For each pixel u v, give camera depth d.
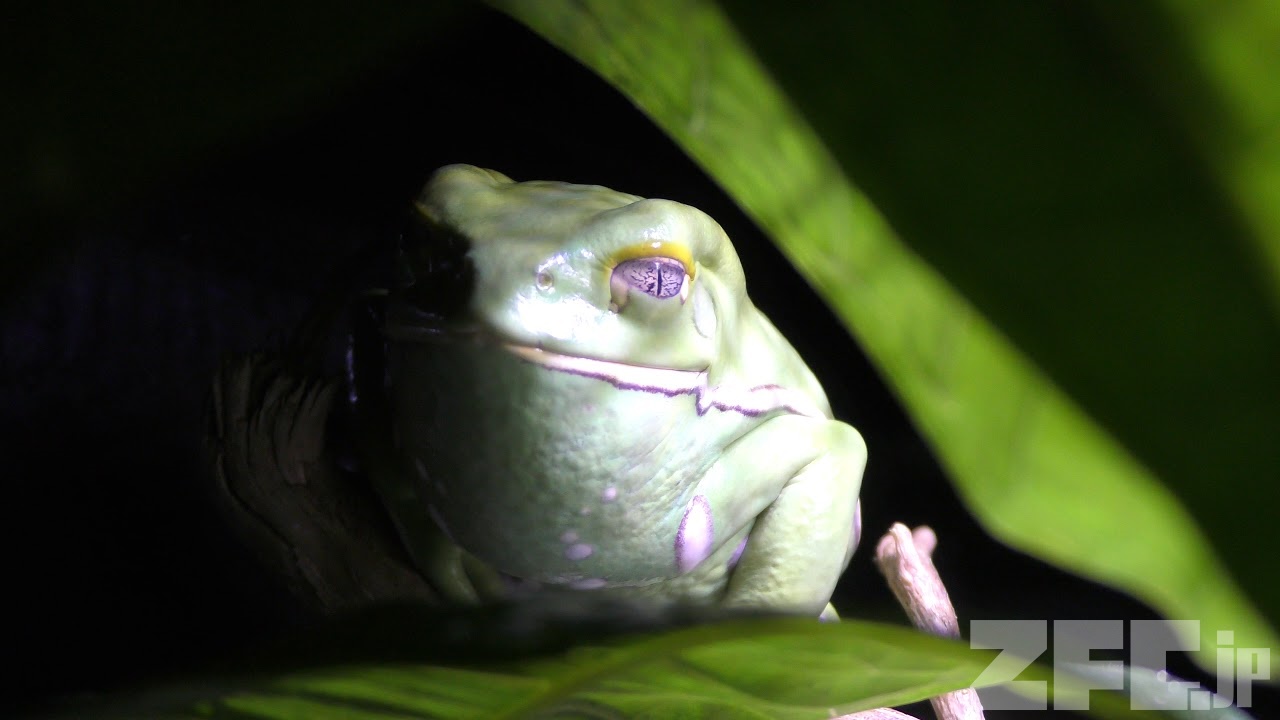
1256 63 0.15
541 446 0.43
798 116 0.16
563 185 0.45
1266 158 0.15
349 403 0.45
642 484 0.44
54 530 0.53
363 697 0.24
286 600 0.53
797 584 0.46
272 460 0.44
